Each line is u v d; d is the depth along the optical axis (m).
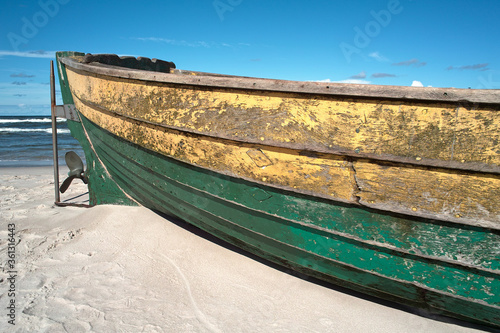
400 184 1.49
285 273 2.21
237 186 1.92
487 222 1.36
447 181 1.41
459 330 1.70
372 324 1.76
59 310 1.81
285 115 1.68
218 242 2.58
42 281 2.11
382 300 1.95
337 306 1.90
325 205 1.67
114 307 1.85
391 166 1.50
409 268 1.56
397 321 1.78
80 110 3.41
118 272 2.21
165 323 1.72
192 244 2.54
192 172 2.12
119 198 3.44
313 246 1.78
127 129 2.53
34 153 11.12
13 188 5.25
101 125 2.90
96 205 3.66
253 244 2.10
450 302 1.56
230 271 2.22
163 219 2.94
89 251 2.52
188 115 2.00
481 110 1.32
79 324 1.70
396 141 1.46
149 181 2.58
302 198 1.72
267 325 1.74
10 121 29.64
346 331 1.71
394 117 1.46
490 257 1.38
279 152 1.72
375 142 1.50
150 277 2.15
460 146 1.37
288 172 1.72
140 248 2.52
